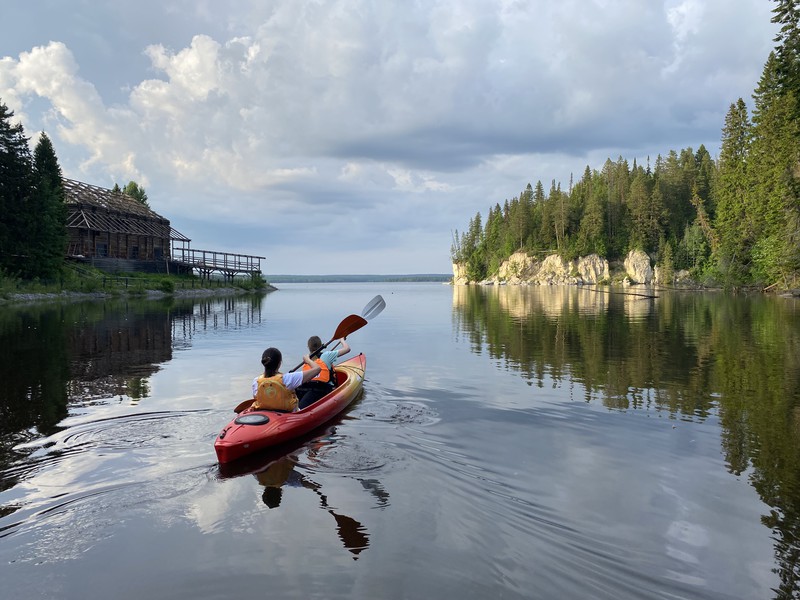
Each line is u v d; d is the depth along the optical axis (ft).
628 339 44.14
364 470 14.78
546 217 383.45
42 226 114.73
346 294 193.57
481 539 10.71
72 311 77.56
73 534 11.10
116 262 151.84
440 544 10.52
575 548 10.37
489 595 8.77
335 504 12.50
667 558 10.03
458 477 14.17
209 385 26.78
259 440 16.15
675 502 12.57
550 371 30.40
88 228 140.05
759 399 22.97
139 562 9.98
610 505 12.39
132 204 178.60
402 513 11.97
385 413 21.13
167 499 12.87
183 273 184.65
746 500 12.71
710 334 47.06
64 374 29.78
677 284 277.23
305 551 10.28
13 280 103.24
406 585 9.09
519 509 12.16
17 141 114.21
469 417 20.47
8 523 11.61
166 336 49.24
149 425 19.35
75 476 14.38
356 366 29.32
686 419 19.97
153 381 27.84
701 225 259.60
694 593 8.89
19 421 19.85
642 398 23.47
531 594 8.82
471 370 31.01
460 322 64.39
